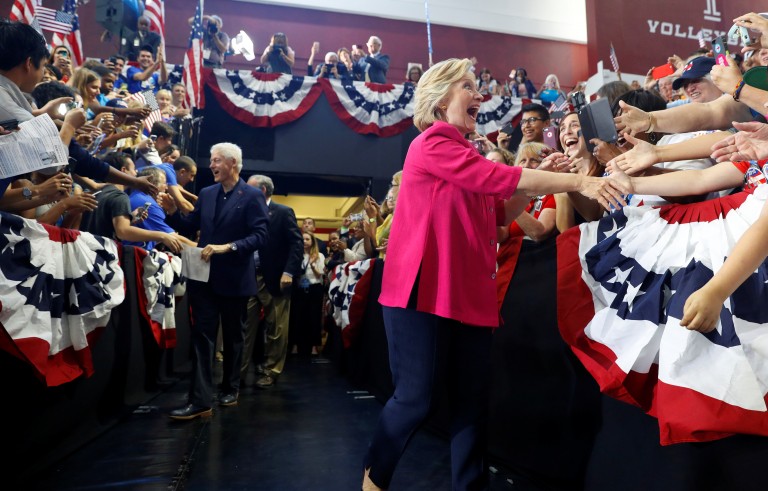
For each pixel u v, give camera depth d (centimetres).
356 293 421
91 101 348
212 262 317
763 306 118
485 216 158
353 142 815
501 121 845
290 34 1154
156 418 298
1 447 169
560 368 184
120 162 326
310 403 349
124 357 297
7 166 165
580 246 171
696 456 126
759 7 1000
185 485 192
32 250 180
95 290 225
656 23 1055
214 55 853
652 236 146
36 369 176
